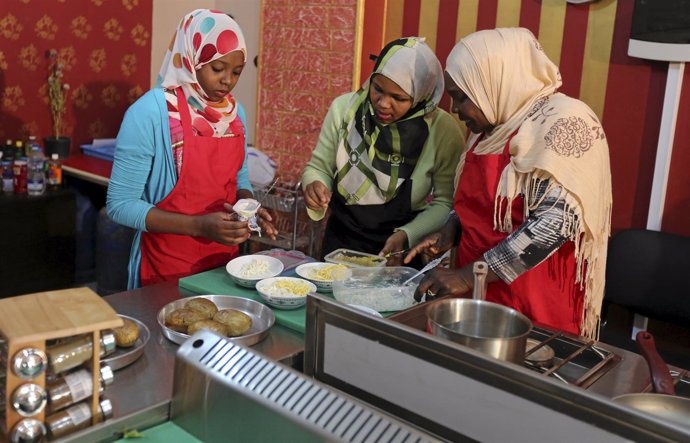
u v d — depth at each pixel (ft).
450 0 9.76
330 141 7.95
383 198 7.62
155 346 4.69
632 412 2.67
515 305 5.73
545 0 8.93
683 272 7.57
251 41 12.85
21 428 3.35
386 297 5.65
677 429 2.57
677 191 8.33
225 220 6.16
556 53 8.97
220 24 6.54
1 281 11.13
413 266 7.46
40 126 12.69
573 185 5.27
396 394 3.42
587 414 2.79
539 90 5.76
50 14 12.39
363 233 7.82
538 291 5.70
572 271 5.79
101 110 13.47
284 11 11.59
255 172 10.97
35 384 3.37
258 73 12.15
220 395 3.51
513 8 9.22
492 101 5.77
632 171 8.63
